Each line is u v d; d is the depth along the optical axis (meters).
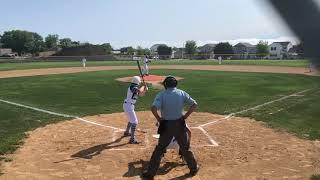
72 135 9.78
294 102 15.32
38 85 22.66
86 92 19.11
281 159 7.60
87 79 26.16
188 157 6.66
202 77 27.34
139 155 7.94
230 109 13.63
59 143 8.96
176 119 6.53
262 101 15.67
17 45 109.31
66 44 107.62
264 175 6.66
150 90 19.34
